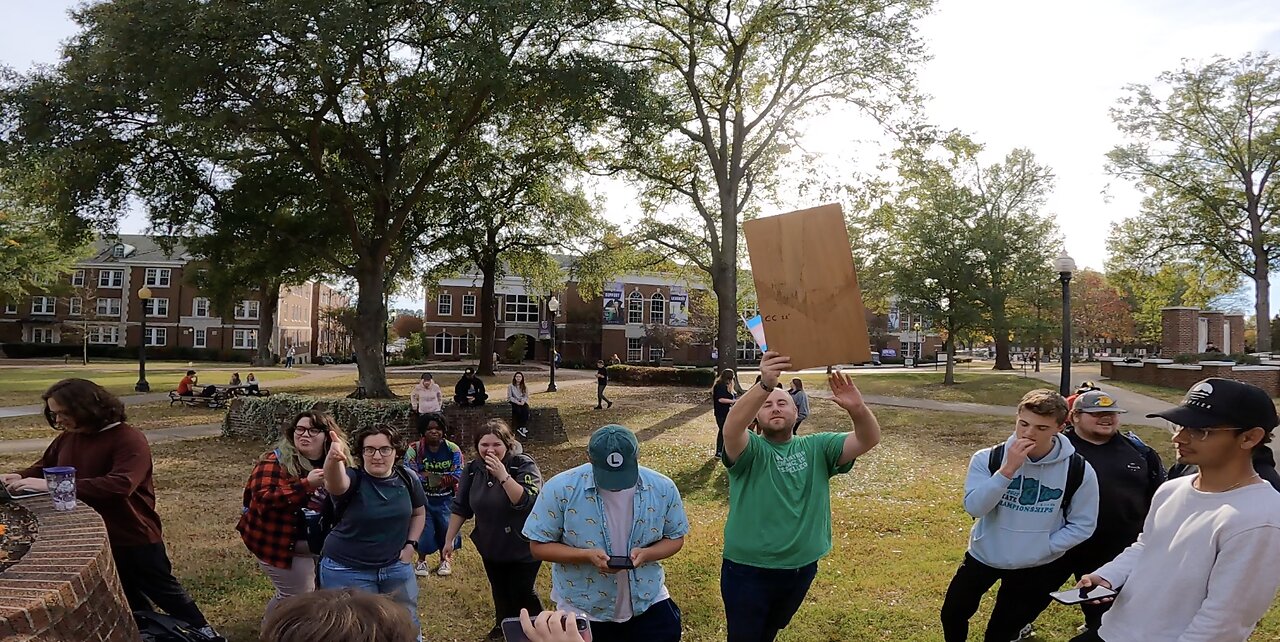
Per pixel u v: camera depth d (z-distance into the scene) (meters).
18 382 31.92
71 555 3.20
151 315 71.38
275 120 18.88
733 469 3.87
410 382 35.66
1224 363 24.67
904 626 5.34
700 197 27.62
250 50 16.88
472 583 6.38
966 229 30.02
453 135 20.42
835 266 3.34
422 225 26.23
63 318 71.31
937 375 38.28
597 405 24.23
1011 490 4.04
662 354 65.00
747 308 32.56
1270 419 2.46
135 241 75.25
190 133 17.38
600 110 19.42
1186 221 34.06
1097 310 64.00
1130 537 4.32
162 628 4.10
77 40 17.70
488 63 17.14
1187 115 32.34
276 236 21.95
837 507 9.41
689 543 7.74
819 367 3.38
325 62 16.91
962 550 7.34
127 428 4.34
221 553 7.18
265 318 58.97
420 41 18.36
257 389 23.41
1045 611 5.48
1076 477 3.98
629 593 3.52
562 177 27.55
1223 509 2.49
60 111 17.31
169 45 16.22
